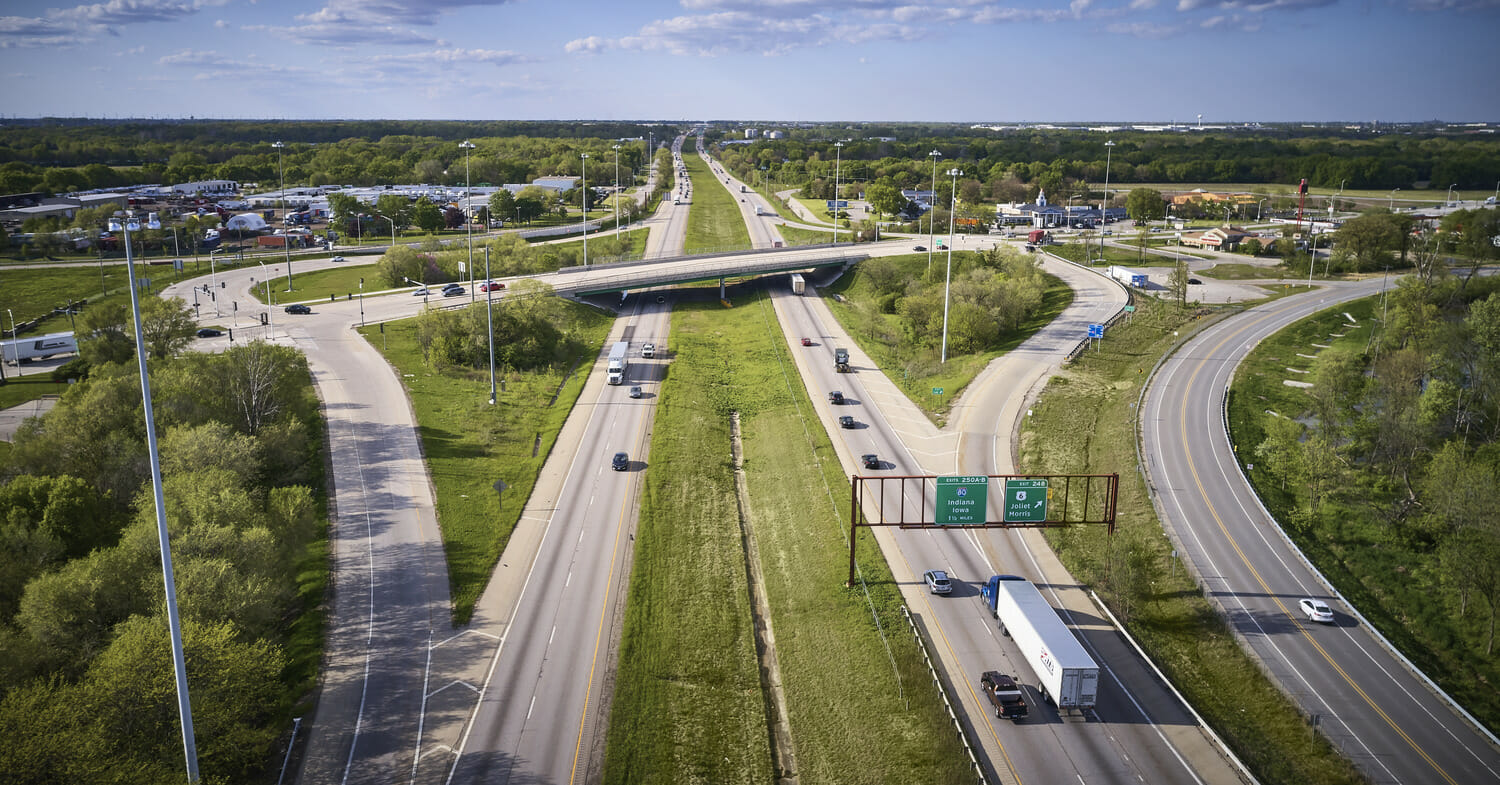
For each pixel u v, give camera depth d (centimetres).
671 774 5753
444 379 13500
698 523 9338
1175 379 12900
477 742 5950
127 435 9175
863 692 6606
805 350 15650
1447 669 7050
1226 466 10125
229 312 17150
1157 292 18538
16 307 18300
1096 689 6238
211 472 8019
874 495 9719
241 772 5606
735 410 13075
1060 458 10575
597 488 10031
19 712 4797
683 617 7569
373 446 10856
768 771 5869
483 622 7388
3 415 12238
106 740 5103
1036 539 8900
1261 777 5625
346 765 5716
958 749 5878
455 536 8756
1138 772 5706
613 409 12669
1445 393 10919
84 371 13512
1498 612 7462
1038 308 17462
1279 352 14238
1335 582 7900
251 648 5906
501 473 10344
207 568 6500
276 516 7894
